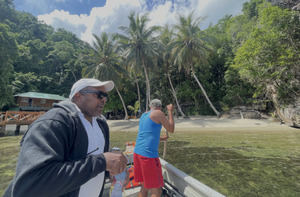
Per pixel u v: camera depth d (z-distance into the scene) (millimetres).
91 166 670
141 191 1907
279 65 12047
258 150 6355
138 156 1867
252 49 12586
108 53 23797
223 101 23422
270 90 15969
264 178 3709
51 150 624
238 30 21641
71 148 788
